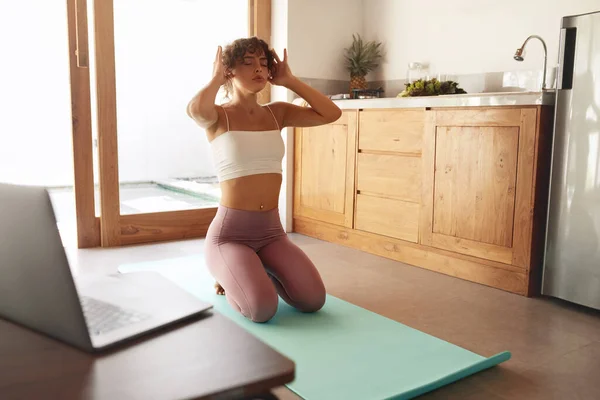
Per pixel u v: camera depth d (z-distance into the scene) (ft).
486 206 9.23
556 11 10.11
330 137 12.14
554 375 5.98
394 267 10.37
